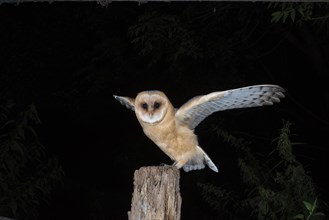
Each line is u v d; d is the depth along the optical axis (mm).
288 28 15586
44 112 16828
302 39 16453
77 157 17047
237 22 14891
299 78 16781
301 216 7191
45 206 14422
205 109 5504
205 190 11188
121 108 16422
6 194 10008
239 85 14312
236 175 14312
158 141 5672
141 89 15586
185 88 14633
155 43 12617
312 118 16203
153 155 15539
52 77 16109
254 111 15453
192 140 5684
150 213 4645
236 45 14984
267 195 9125
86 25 16188
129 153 15484
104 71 15125
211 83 14312
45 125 16938
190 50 12562
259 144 14875
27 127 10305
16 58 15578
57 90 16219
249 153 11164
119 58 15008
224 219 11359
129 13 14984
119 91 15750
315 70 16656
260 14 14398
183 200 14359
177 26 12547
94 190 15352
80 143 17328
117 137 16812
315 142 15820
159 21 12398
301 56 16781
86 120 16375
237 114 14891
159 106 5434
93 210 14750
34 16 15758
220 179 14359
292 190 9203
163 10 14000
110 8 14727
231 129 14977
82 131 17344
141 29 12203
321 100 16469
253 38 15852
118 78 15102
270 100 5309
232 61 14578
